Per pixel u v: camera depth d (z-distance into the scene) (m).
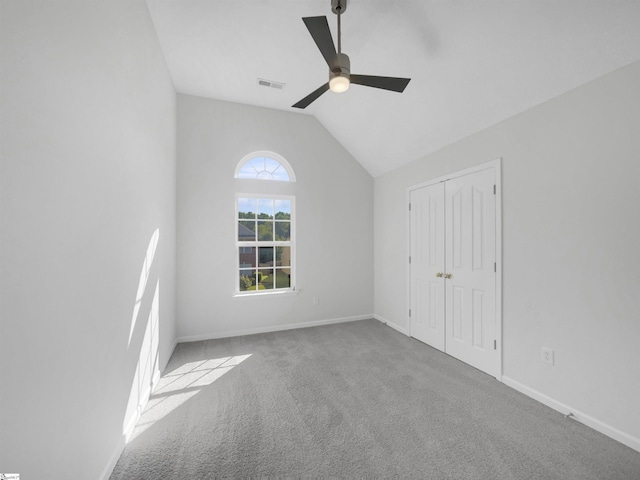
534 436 1.76
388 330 3.96
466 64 2.25
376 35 2.36
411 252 3.71
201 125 3.62
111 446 1.49
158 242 2.51
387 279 4.23
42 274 0.95
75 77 1.14
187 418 1.97
